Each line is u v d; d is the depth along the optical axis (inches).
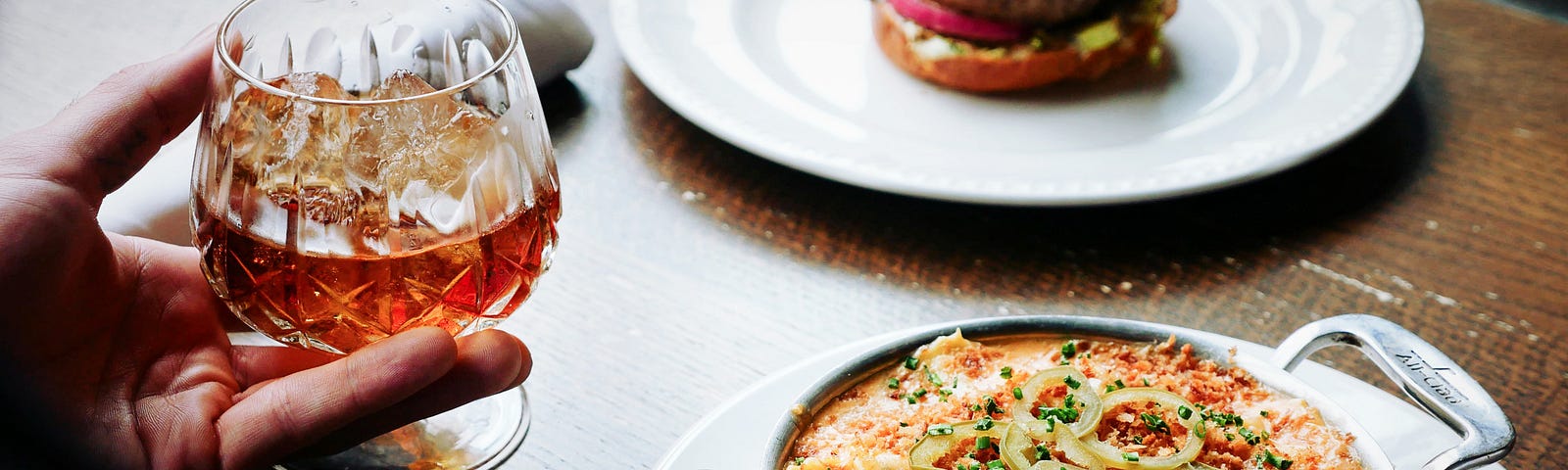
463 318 22.1
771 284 26.6
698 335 25.5
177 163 26.1
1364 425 22.6
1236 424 21.6
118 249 22.5
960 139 30.8
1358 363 24.8
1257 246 27.3
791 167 28.6
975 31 31.6
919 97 32.0
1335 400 22.6
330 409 20.7
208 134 21.2
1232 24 33.9
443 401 21.5
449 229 21.2
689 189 28.6
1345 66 31.2
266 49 22.4
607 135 29.9
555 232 22.7
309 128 20.6
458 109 21.0
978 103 31.9
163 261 22.8
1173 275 26.8
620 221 27.8
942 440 21.3
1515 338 25.3
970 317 26.0
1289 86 31.2
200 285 23.0
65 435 21.3
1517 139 29.5
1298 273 26.7
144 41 32.7
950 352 22.5
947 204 28.4
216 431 21.2
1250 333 25.6
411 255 21.1
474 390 21.4
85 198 21.6
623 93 31.1
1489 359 24.9
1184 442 21.7
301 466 22.7
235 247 21.2
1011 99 32.0
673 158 29.4
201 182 21.5
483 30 22.4
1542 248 27.1
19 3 33.9
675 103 29.6
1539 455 23.3
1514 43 32.3
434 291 21.5
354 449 23.0
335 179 20.7
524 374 22.0
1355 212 27.9
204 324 22.8
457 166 21.0
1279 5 33.7
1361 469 21.0
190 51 22.2
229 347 23.2
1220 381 22.3
